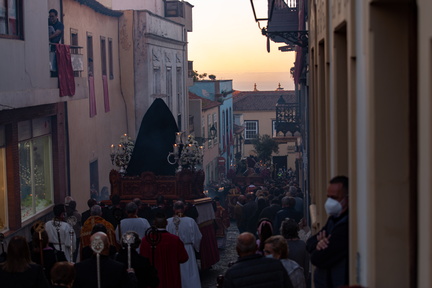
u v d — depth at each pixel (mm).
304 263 9117
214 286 15961
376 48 4367
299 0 19375
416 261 4379
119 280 7562
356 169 5375
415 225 4375
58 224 11758
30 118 19234
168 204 15844
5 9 15805
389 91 4383
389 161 4402
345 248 5852
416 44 4320
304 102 26938
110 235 12203
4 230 17453
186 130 44156
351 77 5383
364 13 4617
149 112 18109
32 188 20016
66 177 23234
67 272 6773
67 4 24266
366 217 4707
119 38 33125
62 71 19578
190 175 16984
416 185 4359
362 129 4871
